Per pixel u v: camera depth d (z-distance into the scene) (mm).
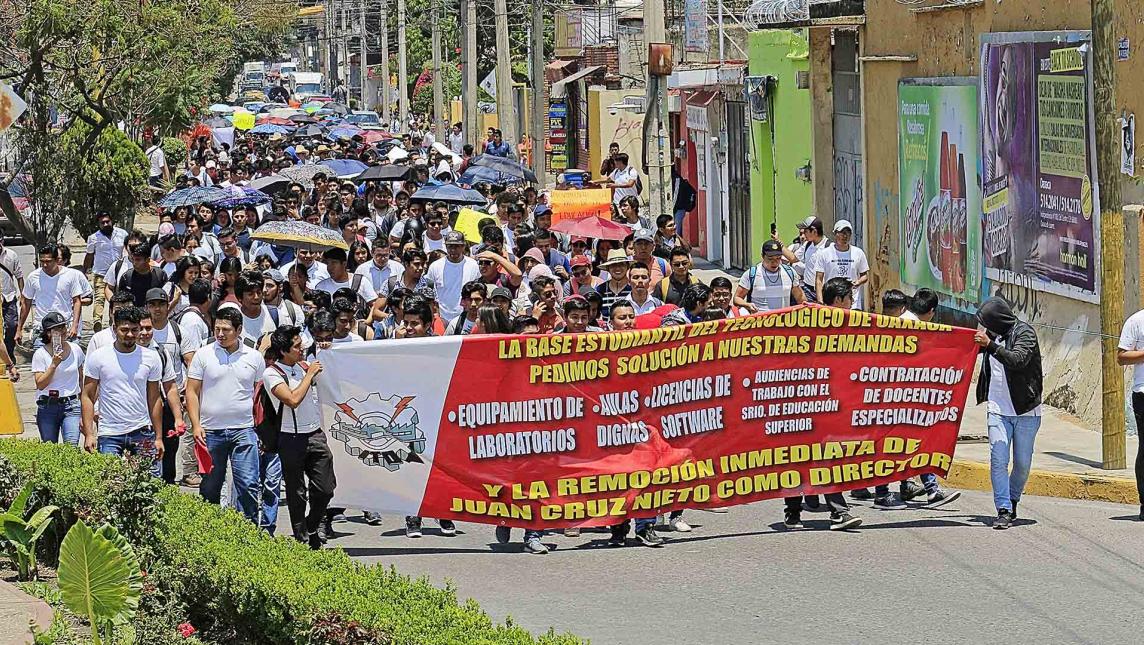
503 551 14852
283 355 14375
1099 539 14539
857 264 21609
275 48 106188
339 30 137875
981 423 20203
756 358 14953
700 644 11383
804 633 11609
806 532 15219
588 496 14641
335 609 10023
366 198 33500
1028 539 14586
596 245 26891
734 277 37281
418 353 14383
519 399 14508
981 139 23156
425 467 14477
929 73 25703
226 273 18469
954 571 13406
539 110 49594
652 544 14836
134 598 11086
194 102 53750
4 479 13984
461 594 13055
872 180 28688
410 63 104812
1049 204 20688
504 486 14539
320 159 45281
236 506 15016
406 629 9523
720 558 14195
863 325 15141
